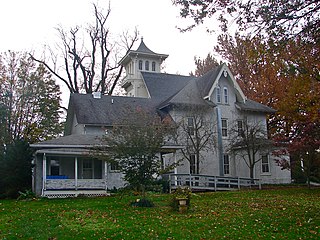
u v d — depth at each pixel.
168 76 38.22
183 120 29.03
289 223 11.72
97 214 14.66
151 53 41.00
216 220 12.66
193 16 10.26
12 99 34.34
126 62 42.66
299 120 28.64
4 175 24.23
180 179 26.52
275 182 31.70
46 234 10.94
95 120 28.77
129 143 17.02
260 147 29.69
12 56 35.19
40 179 25.11
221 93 33.59
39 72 36.16
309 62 11.32
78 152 23.89
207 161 31.36
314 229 10.73
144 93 39.06
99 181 24.41
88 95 32.16
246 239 9.79
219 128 31.91
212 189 26.89
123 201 19.34
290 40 10.13
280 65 11.00
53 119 36.69
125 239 10.09
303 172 26.91
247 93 40.53
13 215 14.88
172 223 12.27
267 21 9.84
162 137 17.77
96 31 43.41
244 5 9.83
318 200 18.27
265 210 14.75
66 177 24.84
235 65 40.78
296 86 14.91
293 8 9.59
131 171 17.19
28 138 34.12
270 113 35.47
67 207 17.09
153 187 17.86
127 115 21.08
